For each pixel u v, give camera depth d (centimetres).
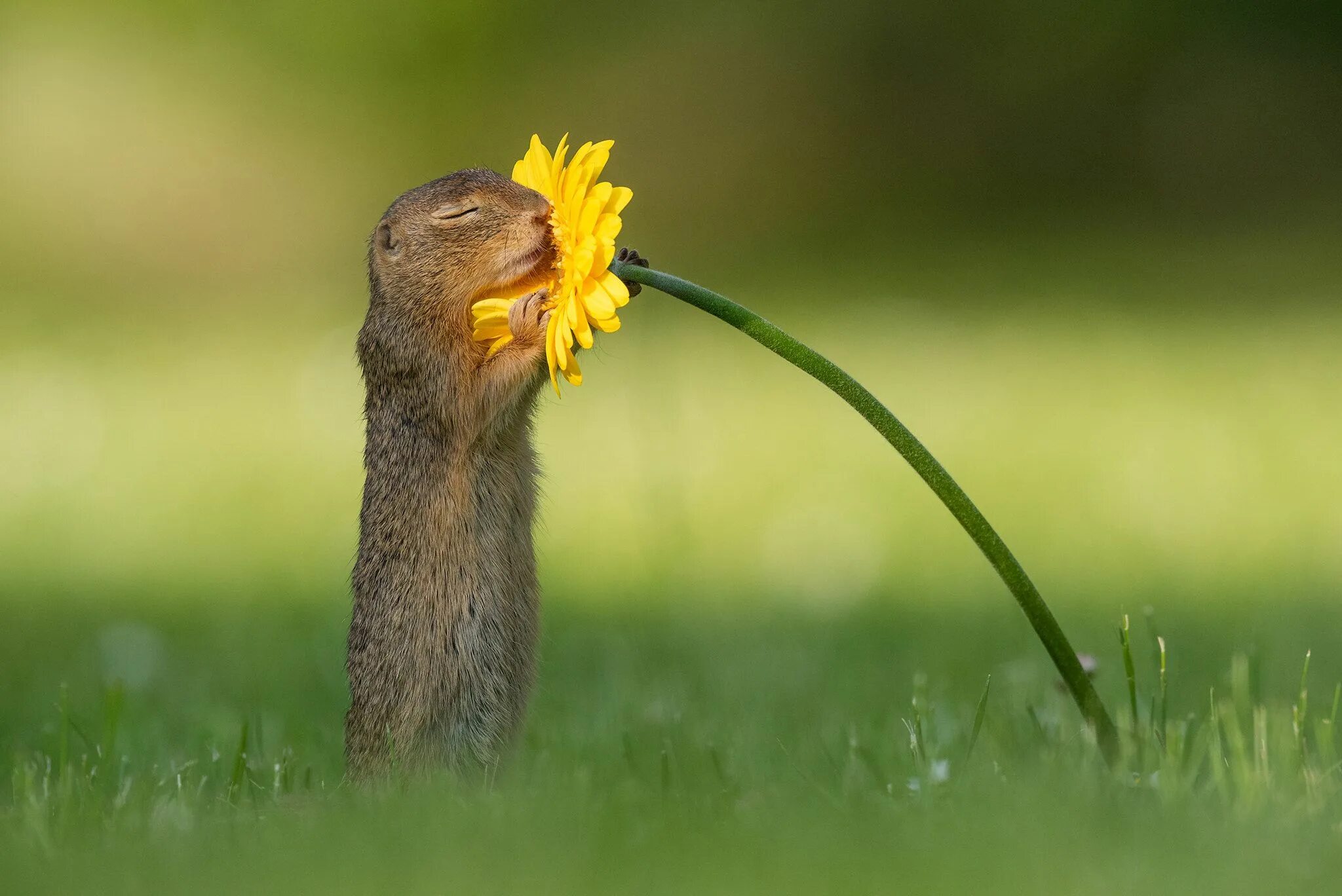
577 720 809
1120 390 1933
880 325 2584
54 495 1609
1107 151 3784
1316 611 1022
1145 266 3130
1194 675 884
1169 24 3794
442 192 718
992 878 414
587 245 598
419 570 704
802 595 1160
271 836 497
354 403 2005
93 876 455
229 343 2634
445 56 4006
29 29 3916
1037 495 1440
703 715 810
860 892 408
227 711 865
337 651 1020
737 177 3816
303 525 1462
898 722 749
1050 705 805
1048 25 3881
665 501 1456
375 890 425
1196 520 1316
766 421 1838
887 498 1442
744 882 418
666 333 2566
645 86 4025
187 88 3853
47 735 804
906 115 3903
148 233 3512
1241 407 1794
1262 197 3597
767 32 4022
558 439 1808
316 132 3878
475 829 487
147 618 1159
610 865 438
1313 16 3753
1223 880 411
